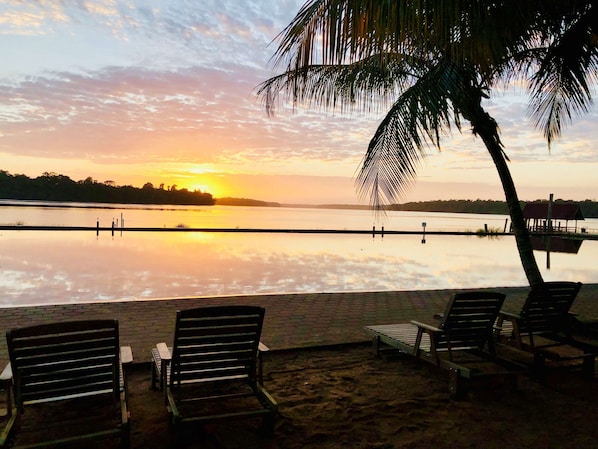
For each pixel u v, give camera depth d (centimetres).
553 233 3594
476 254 2000
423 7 270
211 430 304
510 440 299
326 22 276
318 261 1564
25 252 1605
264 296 769
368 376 413
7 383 257
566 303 430
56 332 246
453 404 353
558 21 439
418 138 440
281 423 317
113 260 1436
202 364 300
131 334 521
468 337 389
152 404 341
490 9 318
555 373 426
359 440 296
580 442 297
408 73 549
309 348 491
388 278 1199
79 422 276
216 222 4594
